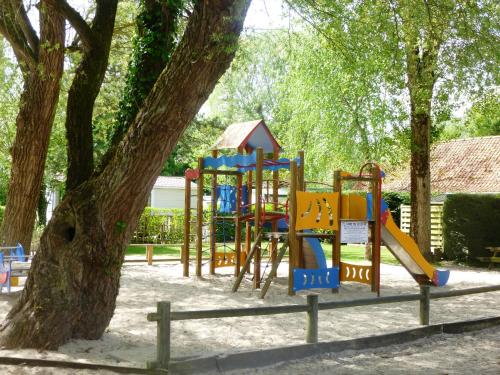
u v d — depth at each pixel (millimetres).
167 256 22734
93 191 7355
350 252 26828
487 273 18906
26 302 7047
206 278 15516
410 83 17906
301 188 13477
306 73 20859
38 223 28312
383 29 10656
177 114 7098
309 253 14672
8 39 13453
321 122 21812
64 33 13867
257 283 13680
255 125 15984
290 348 7234
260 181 13633
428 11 10953
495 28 11352
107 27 8250
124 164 7223
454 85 16750
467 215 21562
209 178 31172
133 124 7285
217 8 6977
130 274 16359
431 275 14414
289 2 9539
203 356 6469
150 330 8547
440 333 9039
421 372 6914
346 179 13492
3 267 11297
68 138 8023
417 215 21750
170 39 11234
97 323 7383
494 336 9117
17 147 14484
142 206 7484
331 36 11062
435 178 30844
